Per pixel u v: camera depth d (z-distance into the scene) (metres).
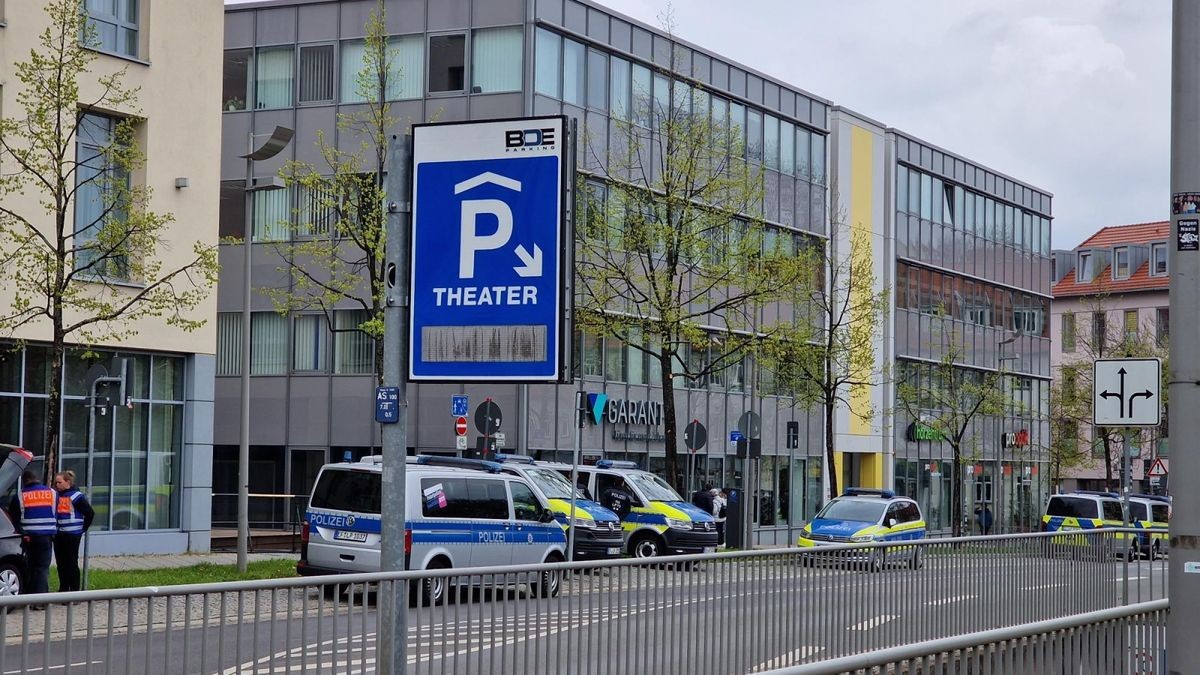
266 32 42.62
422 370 11.73
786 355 39.28
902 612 13.55
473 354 11.55
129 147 23.31
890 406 56.88
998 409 55.34
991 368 64.12
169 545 28.62
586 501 28.16
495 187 11.58
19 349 25.41
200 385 29.14
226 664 7.87
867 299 43.28
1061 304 94.31
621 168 40.41
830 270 46.00
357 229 28.86
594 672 9.86
